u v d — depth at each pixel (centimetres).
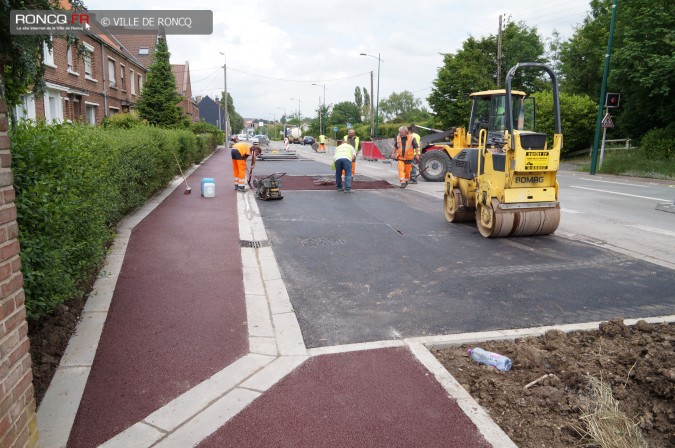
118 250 696
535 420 320
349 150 1407
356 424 317
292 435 307
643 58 2275
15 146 396
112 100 2781
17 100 470
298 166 2500
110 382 365
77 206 446
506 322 484
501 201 814
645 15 2200
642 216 1059
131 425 315
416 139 1516
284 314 503
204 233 831
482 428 311
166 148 1217
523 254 743
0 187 229
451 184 977
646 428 307
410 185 1623
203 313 496
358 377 374
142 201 1005
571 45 3531
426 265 686
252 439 303
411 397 347
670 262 694
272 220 988
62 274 418
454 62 3712
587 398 339
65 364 384
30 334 420
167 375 376
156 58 2938
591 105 3084
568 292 572
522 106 1041
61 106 2016
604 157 2462
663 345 401
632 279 620
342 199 1285
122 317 479
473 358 407
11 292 237
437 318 495
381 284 603
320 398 346
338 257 724
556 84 795
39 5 404
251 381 369
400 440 302
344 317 497
